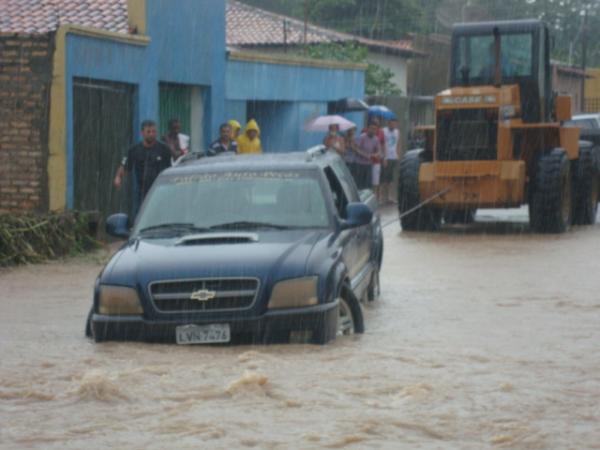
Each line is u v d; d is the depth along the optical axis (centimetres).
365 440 921
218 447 901
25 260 2294
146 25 3034
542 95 3166
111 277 1336
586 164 3241
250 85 3812
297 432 944
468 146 3042
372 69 5909
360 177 3888
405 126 5066
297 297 1302
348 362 1220
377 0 8125
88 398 1065
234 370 1178
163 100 3328
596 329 1473
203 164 1578
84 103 2736
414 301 1755
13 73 2620
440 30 8300
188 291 1309
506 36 3164
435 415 998
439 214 3112
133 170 2584
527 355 1280
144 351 1284
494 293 1836
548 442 916
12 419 995
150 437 933
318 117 4294
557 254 2423
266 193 1502
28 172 2630
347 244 1472
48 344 1359
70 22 2942
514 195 2983
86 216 2559
